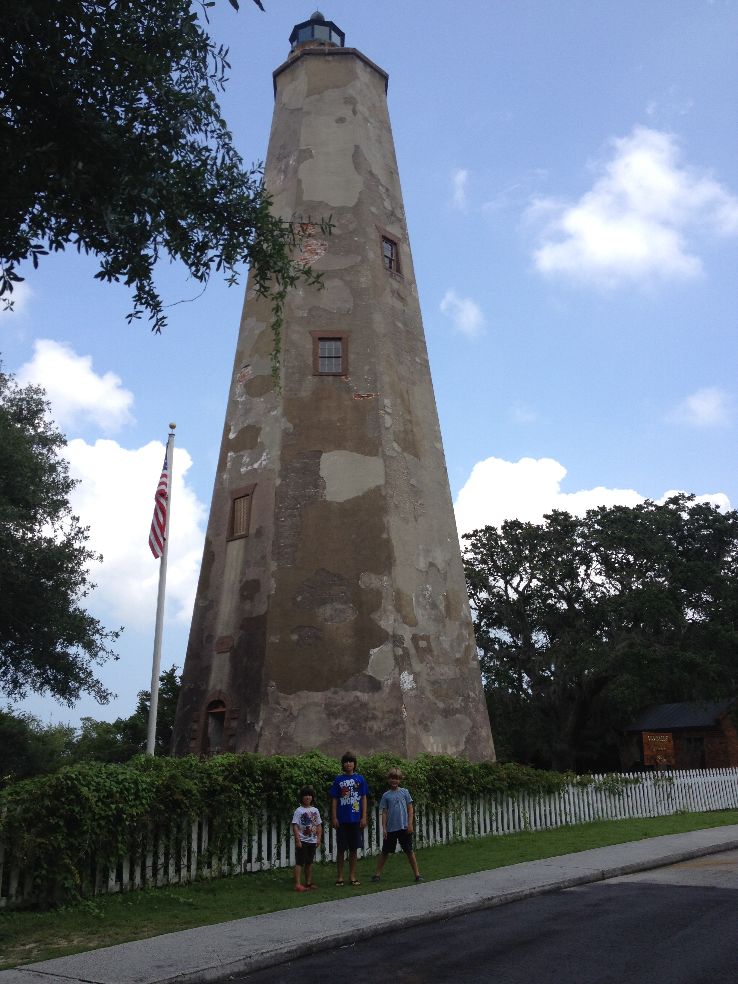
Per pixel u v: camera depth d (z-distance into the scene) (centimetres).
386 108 2778
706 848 1588
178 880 1234
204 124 1041
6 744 4303
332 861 1481
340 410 2236
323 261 2411
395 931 948
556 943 850
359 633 2005
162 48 988
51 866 1065
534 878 1232
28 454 2653
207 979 757
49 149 938
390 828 1277
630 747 4875
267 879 1295
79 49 926
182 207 1034
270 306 2417
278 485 2155
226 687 2042
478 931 926
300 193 2491
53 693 2789
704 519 4397
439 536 2286
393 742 1912
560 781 2080
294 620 2017
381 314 2386
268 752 1891
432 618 2148
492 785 1842
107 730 6109
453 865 1407
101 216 979
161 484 1995
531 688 4512
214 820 1301
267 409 2273
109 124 956
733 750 4450
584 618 4297
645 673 3819
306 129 2577
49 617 2628
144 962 798
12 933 943
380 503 2139
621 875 1327
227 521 2239
